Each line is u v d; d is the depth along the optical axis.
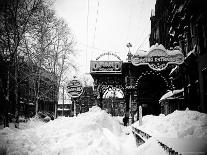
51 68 37.22
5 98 20.36
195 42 19.78
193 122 9.98
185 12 21.25
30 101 43.31
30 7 23.64
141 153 7.50
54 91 39.44
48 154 6.88
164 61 16.28
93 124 10.42
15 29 21.14
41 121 31.86
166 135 8.91
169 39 31.09
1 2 20.31
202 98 18.03
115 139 11.80
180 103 24.34
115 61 35.94
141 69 32.81
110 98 70.81
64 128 9.73
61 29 34.97
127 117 35.94
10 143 6.64
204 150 5.53
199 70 18.56
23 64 29.23
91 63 36.03
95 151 8.17
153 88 36.47
